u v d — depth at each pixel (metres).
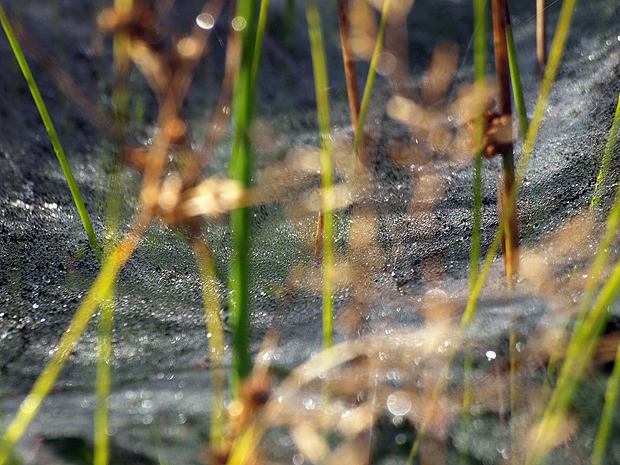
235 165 0.48
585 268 0.53
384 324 0.52
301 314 0.54
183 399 0.51
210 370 0.52
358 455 0.49
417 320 0.52
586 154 0.57
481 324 0.52
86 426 0.50
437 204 0.57
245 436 0.48
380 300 0.53
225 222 0.55
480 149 0.50
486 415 0.50
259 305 0.54
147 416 0.50
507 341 0.51
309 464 0.49
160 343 0.53
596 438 0.49
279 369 0.51
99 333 0.54
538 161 0.60
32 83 0.52
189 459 0.49
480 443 0.49
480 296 0.53
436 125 0.54
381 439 0.49
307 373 0.50
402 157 0.57
